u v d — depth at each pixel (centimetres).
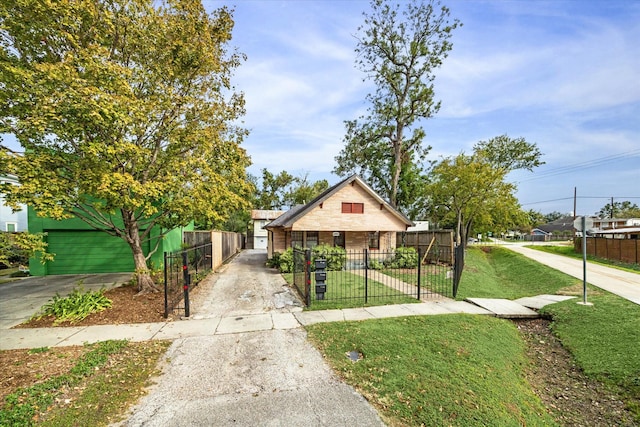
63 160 707
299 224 1515
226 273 1411
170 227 978
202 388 393
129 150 712
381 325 630
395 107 2438
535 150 3192
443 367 452
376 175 2864
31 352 495
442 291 982
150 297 852
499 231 2759
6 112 654
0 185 601
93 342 544
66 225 1332
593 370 505
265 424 320
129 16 791
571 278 1164
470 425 329
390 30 2212
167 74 856
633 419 392
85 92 600
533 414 384
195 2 855
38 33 701
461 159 2238
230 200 947
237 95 1033
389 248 1734
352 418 332
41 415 326
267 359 481
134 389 388
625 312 704
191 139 844
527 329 714
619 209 6706
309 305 794
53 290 997
